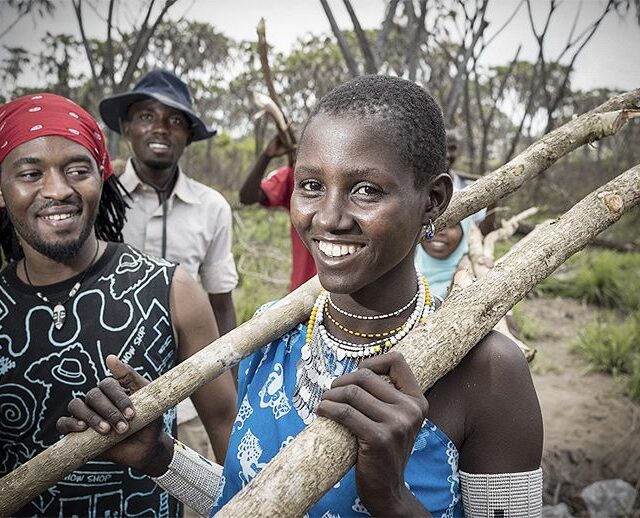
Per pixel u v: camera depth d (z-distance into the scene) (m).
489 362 1.07
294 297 1.22
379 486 0.88
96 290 1.54
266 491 0.86
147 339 1.55
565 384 5.09
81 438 1.15
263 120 10.59
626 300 6.86
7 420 1.52
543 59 4.48
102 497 1.53
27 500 1.16
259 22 2.89
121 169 2.84
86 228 1.50
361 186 0.97
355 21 4.02
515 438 1.06
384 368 0.93
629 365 5.30
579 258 7.84
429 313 1.10
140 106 2.71
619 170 9.90
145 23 4.27
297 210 1.01
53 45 4.96
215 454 1.77
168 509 1.67
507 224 2.55
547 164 1.36
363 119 0.97
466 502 1.09
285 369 1.18
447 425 1.06
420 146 0.99
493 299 1.08
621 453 4.19
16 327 1.51
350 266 0.99
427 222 1.06
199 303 1.64
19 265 1.58
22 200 1.46
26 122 1.46
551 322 6.52
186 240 2.78
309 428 0.90
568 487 3.99
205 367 1.18
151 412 1.16
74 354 1.51
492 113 6.50
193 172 12.07
